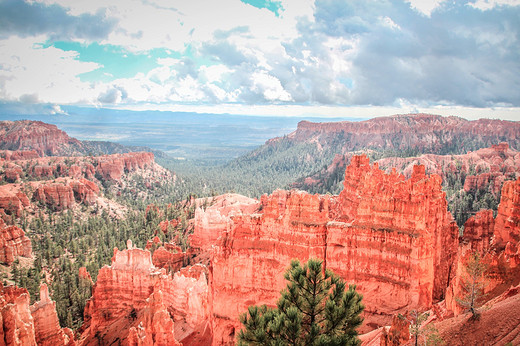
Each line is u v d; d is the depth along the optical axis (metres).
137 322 93.62
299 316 36.81
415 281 56.69
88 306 112.56
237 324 68.12
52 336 83.62
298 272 39.44
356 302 38.22
